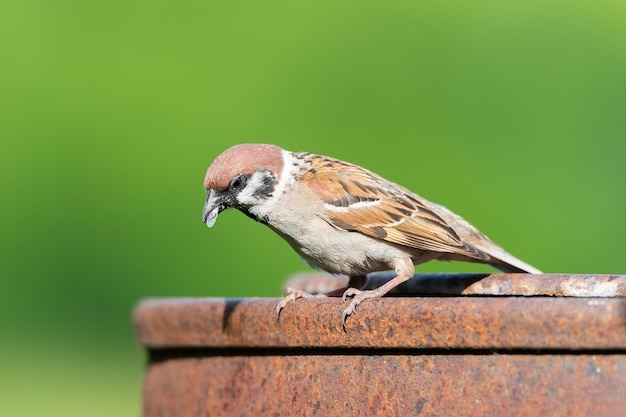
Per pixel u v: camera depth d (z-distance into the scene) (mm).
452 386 4434
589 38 12250
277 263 12469
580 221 11500
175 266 13055
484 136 12102
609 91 12000
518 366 4293
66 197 13547
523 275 5754
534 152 11891
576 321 4145
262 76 13141
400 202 7336
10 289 13664
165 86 13406
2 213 13570
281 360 5125
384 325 4602
